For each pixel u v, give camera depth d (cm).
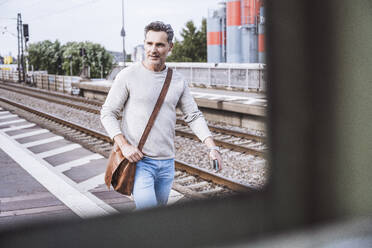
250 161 661
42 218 394
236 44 2611
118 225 296
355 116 315
